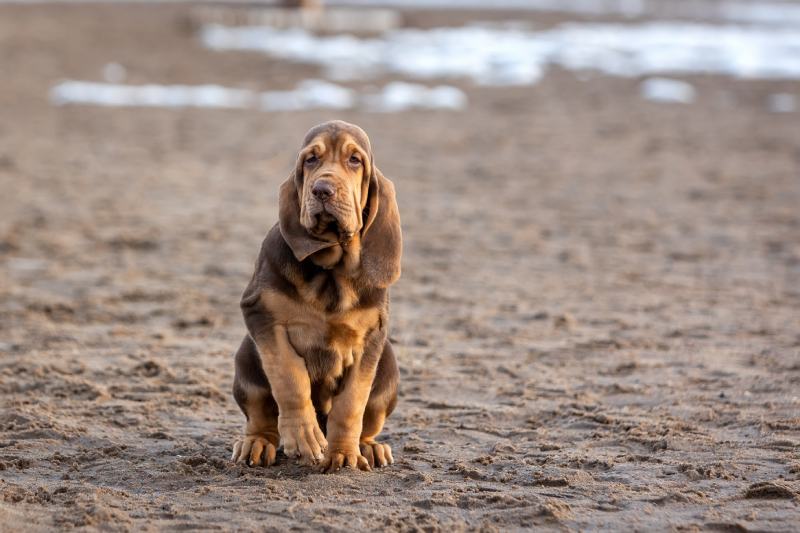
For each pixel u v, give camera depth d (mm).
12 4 71062
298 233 7535
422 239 18562
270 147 28750
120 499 7227
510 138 30922
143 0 79125
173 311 13562
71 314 13336
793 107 36938
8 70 41656
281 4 62406
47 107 34719
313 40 53500
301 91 38469
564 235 19125
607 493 7461
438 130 31906
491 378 10891
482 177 25219
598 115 35281
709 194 23281
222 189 23125
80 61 44625
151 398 9945
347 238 7484
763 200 22656
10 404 9586
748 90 40312
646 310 13945
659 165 27047
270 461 7992
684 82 42000
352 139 7680
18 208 20391
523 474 7902
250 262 16578
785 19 74125
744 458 8297
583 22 66938
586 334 12727
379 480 7695
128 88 38781
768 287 15352
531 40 54344
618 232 19406
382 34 57062
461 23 64000
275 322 7621
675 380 10719
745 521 6887
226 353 11695
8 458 8125
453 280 15680
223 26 58312
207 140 29609
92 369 10859
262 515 6926
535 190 23734
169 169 25438
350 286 7633
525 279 15797
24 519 6762
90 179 23891
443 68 44438
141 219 19734
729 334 12688
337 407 7836
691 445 8648
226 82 40469
